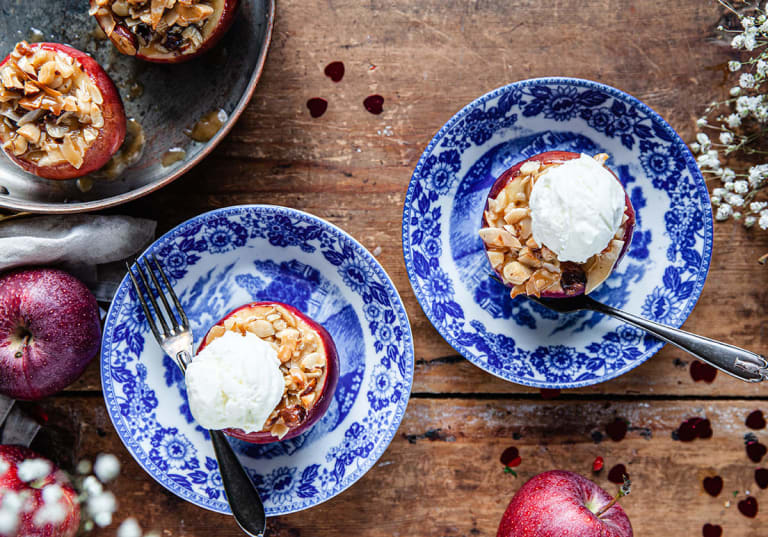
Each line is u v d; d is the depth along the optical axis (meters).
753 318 0.73
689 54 0.72
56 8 0.71
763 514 0.73
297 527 0.73
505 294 0.72
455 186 0.72
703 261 0.70
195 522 0.73
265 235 0.71
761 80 0.72
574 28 0.72
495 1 0.72
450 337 0.71
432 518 0.73
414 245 0.71
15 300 0.68
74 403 0.73
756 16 0.72
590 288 0.68
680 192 0.71
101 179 0.72
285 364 0.68
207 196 0.73
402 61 0.72
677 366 0.73
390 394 0.71
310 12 0.72
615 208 0.66
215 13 0.67
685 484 0.73
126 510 0.73
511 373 0.71
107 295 0.72
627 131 0.71
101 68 0.69
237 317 0.69
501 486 0.73
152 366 0.71
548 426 0.73
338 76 0.72
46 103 0.67
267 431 0.67
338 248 0.71
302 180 0.73
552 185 0.66
